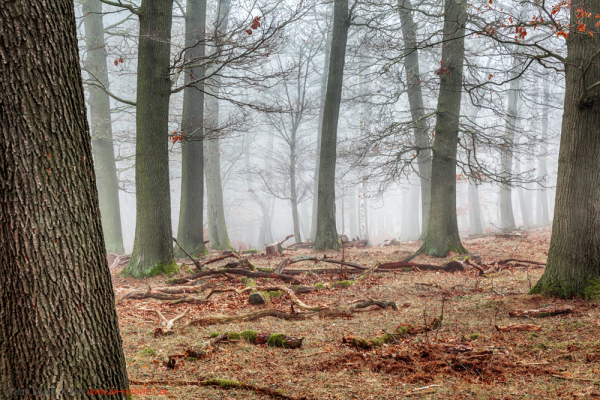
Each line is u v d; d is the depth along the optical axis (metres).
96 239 2.79
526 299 7.16
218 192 22.19
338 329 6.16
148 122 11.52
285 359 4.86
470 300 7.91
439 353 4.77
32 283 2.48
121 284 10.58
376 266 11.78
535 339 5.19
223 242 21.94
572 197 7.12
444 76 14.10
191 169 16.55
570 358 4.46
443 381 4.08
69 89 2.69
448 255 13.62
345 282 10.09
